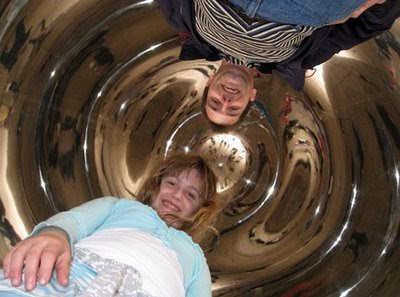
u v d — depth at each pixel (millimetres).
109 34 1468
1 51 1302
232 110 1640
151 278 901
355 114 1517
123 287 848
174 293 935
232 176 1746
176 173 1250
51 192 1451
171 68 1634
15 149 1378
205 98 1649
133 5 1438
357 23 1107
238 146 1735
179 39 1577
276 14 729
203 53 1299
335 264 1510
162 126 1724
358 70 1451
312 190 1645
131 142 1685
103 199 1062
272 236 1662
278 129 1689
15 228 1347
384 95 1425
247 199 1736
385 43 1347
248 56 1069
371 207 1510
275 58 1107
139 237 967
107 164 1623
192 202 1252
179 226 1252
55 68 1423
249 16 796
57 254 803
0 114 1339
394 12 1074
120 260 890
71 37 1412
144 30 1517
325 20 733
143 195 1278
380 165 1494
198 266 1077
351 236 1524
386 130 1457
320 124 1607
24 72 1357
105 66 1543
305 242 1592
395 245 1438
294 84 1347
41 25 1339
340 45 1146
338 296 1450
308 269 1532
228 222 1704
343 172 1580
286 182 1706
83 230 946
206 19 966
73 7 1358
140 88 1643
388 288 1393
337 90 1528
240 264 1613
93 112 1577
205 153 1744
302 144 1667
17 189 1372
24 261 789
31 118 1411
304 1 702
